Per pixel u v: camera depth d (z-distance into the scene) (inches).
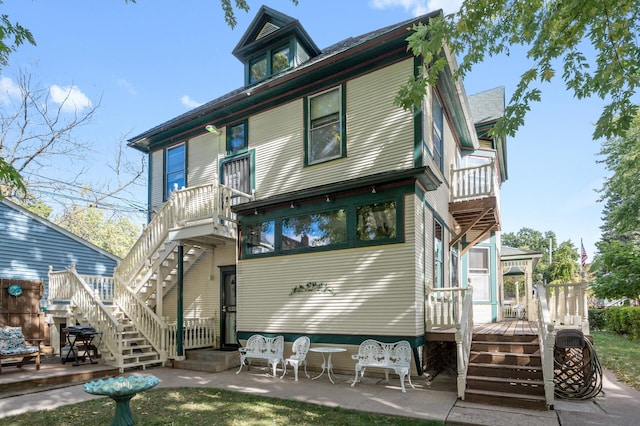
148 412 252.2
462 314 314.7
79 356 425.7
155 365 426.9
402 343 319.6
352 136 397.7
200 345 463.8
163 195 563.5
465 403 270.2
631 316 698.8
